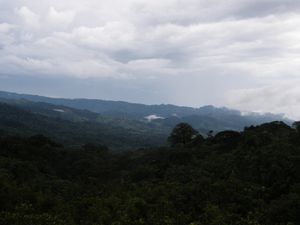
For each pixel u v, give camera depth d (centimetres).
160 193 4931
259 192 4703
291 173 4956
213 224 3834
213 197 4588
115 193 5250
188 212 4334
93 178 7194
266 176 5106
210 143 8188
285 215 3872
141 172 6781
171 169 6419
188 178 5662
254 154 6022
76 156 9306
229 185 4881
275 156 5575
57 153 9381
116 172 7962
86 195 5341
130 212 4253
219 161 6306
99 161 9006
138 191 5162
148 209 4403
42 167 7850
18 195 4694
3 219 3794
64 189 5712
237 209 4269
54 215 4131
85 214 4434
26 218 3853
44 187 5697
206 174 5709
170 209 4297
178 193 4797
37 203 4556
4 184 4909
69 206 4578
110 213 4312
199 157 7119
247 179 5269
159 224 3947
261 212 4119
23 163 7256
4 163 6981
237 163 5919
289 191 4544
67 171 8275
